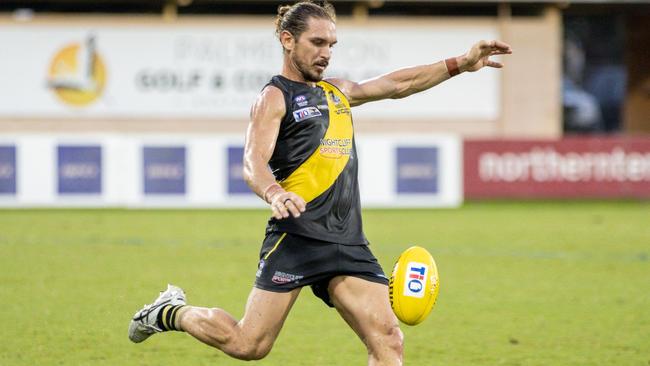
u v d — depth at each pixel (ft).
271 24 296.92
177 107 295.69
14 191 251.39
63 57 290.76
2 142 249.96
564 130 405.18
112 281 133.08
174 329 70.08
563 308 117.19
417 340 98.63
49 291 124.16
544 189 280.92
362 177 260.83
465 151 277.64
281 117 64.85
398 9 357.82
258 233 199.82
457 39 304.71
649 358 90.27
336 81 69.51
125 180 255.29
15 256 159.84
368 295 65.62
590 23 417.90
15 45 288.51
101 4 347.56
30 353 90.53
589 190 282.15
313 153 65.10
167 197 256.52
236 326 66.95
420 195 262.47
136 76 293.84
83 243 179.32
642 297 125.39
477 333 102.17
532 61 311.68
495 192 279.28
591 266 154.71
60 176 252.21
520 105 311.06
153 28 293.02
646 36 367.66
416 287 65.26
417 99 302.04
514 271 148.87
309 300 122.83
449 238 192.54
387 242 184.14
